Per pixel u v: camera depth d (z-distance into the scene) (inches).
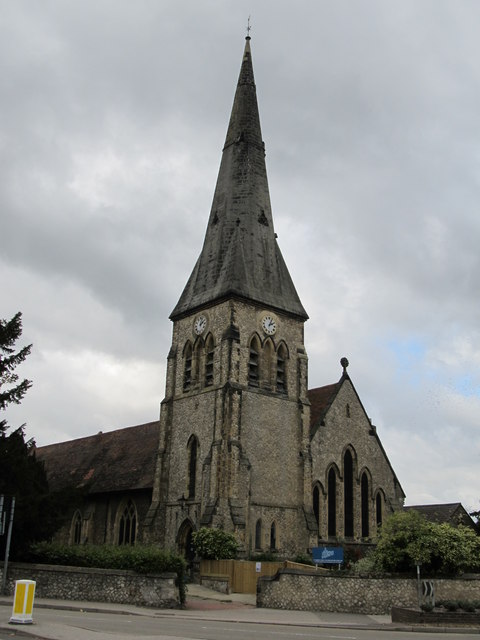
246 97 2397.9
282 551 1915.6
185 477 2003.0
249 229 2188.7
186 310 2177.7
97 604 1253.7
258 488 1923.0
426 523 1443.2
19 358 1459.2
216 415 1941.4
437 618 1087.6
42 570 1334.9
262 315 2100.1
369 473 2222.0
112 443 2647.6
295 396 2113.7
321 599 1320.1
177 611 1232.8
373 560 1472.7
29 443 1483.8
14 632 745.6
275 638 799.7
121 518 2274.9
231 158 2316.7
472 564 1408.7
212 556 1704.0
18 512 1368.1
